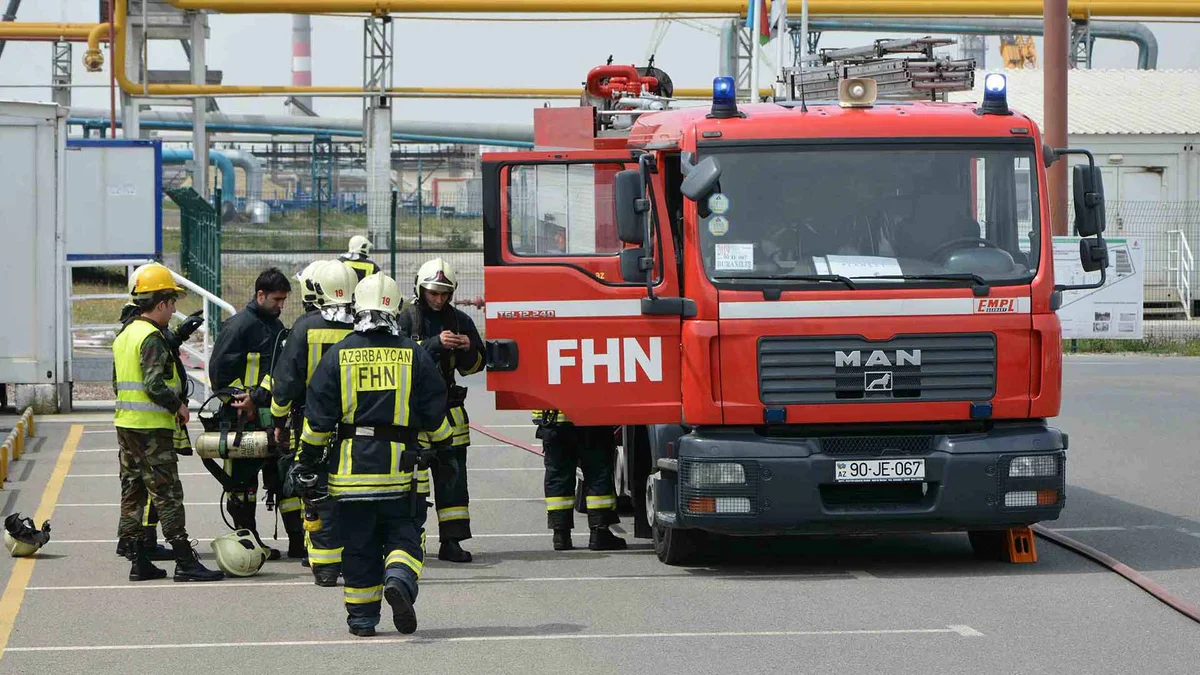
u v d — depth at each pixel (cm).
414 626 1259
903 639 1274
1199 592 1475
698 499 1546
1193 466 2409
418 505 1294
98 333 4744
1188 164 5497
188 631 1326
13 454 2528
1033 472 1559
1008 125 1594
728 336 1542
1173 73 6450
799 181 1565
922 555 1733
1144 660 1194
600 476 1783
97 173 3338
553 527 1786
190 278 5419
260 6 6625
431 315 1686
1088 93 6112
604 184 1794
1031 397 1562
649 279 1586
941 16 6669
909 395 1548
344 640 1287
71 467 2438
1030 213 1588
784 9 3180
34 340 3117
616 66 2403
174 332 1582
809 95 2066
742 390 1541
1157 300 5450
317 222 6444
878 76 1958
